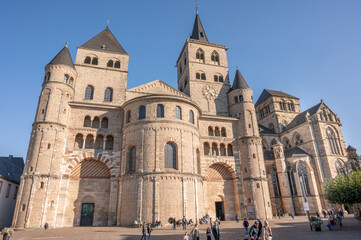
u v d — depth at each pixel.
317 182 63.31
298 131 71.25
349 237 24.19
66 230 35.00
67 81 48.09
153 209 37.53
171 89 56.44
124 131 45.75
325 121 68.69
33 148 40.50
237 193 50.75
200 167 47.78
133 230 33.78
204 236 28.02
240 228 34.97
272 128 81.19
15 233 32.31
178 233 30.50
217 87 66.31
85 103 47.22
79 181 43.12
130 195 39.69
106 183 44.31
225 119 55.59
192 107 48.06
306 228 33.59
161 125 42.75
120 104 52.69
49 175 39.69
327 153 64.81
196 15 81.44
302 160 63.62
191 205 40.12
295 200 60.91
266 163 64.19
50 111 43.19
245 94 59.16
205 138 52.38
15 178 57.84
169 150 42.25
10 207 53.22
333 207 60.06
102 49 58.28
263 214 48.38
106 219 42.16
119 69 56.31
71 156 43.44
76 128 45.41
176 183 39.69
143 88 55.16
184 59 73.25
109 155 45.16
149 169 39.97
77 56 55.28
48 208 38.59
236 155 53.72
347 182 37.00
